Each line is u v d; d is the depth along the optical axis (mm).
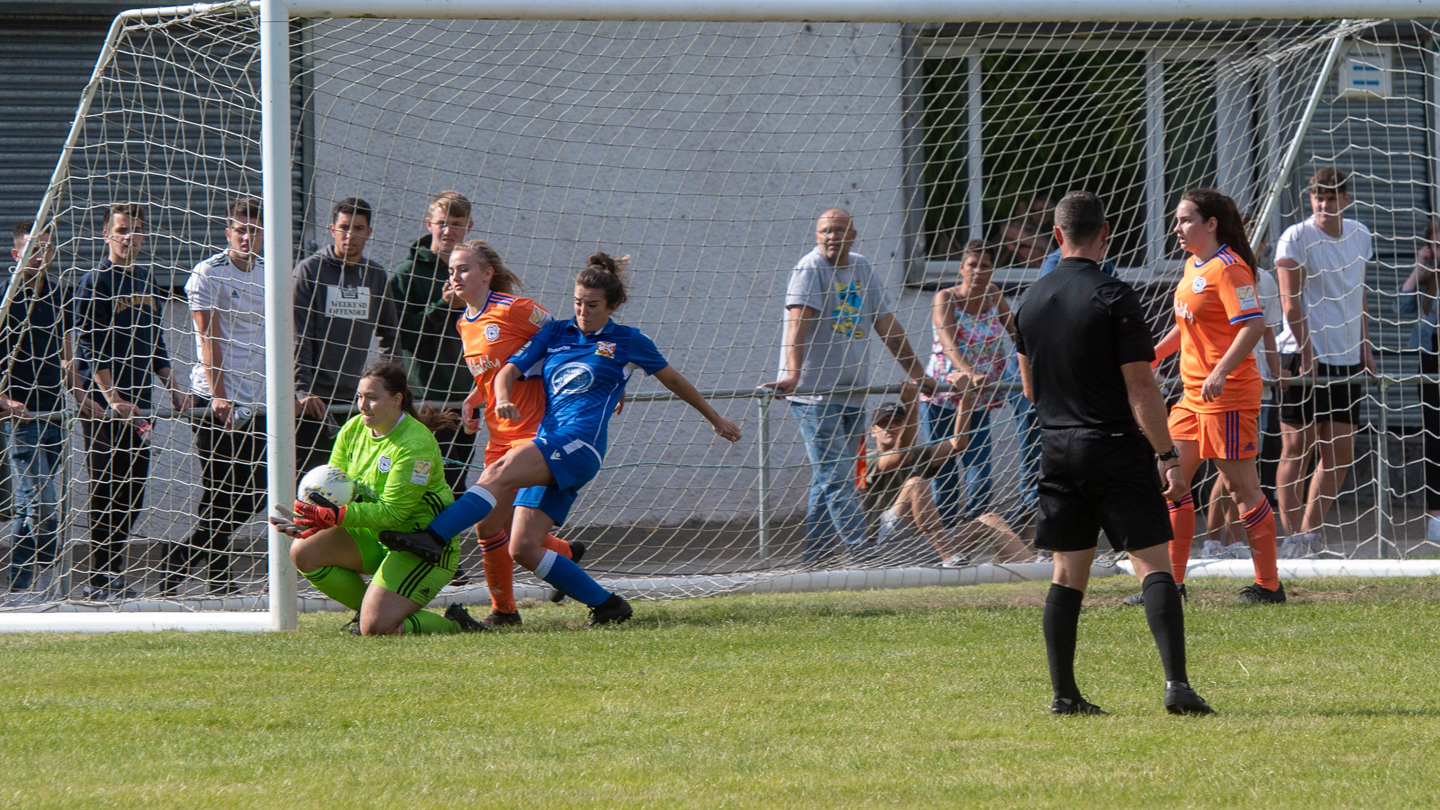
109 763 12445
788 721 14227
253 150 32125
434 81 31875
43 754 12828
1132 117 33500
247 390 26391
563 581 21766
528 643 19500
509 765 12367
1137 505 14039
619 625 21641
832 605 24047
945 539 28359
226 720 14344
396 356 26938
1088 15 24578
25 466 26734
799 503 29531
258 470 26562
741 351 36188
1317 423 29250
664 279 35906
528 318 22016
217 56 28906
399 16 22344
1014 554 28203
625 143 35219
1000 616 21984
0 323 25172
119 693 15867
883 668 17219
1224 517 29016
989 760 12406
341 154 31719
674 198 35750
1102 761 12305
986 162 34469
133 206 26500
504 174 34031
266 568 27578
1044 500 14586
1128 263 34000
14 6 32969
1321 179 28984
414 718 14477
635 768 12227
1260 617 21109
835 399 28375
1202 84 33125
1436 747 12680
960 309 29219
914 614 22391
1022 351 15047
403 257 33031
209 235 27719
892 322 29516
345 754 12805
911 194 35469
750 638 19828
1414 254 37500
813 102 35875
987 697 15336
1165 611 14195
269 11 21531
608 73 33656
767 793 11305
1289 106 32438
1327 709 14469
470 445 27219
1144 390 13898
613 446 34906
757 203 36125
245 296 26250
